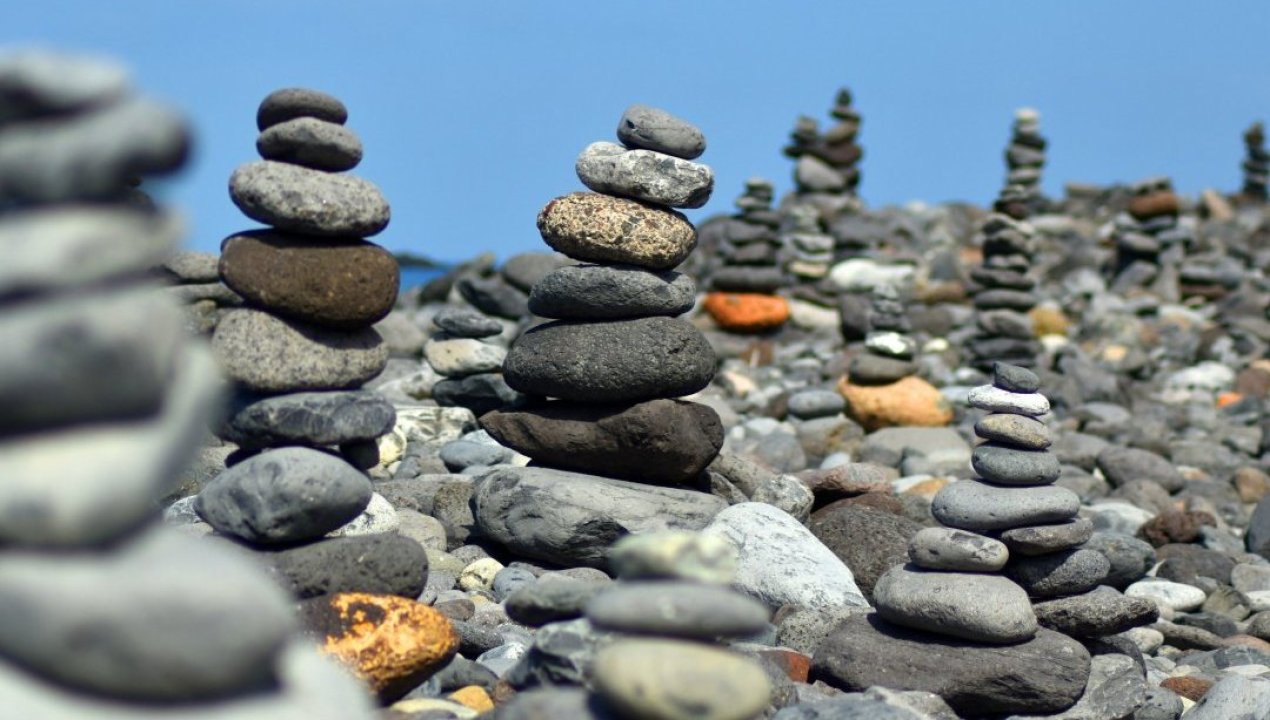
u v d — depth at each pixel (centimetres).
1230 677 396
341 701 270
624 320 441
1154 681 418
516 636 398
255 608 247
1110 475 581
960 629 397
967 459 584
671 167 439
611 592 334
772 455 577
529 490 436
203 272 470
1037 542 405
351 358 401
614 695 331
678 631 332
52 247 235
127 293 247
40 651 237
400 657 367
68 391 238
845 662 399
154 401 248
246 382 395
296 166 400
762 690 332
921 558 404
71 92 237
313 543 380
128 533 249
